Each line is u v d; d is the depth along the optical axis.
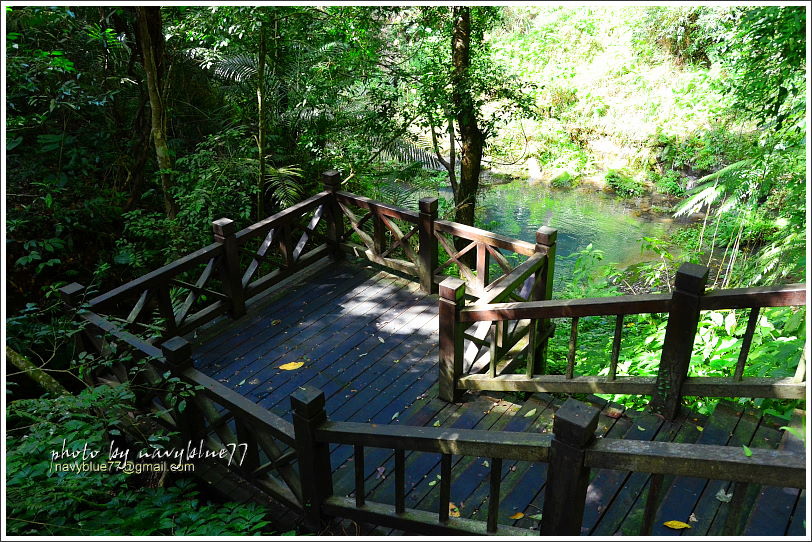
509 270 4.59
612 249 9.77
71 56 6.34
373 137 7.56
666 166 11.58
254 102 7.24
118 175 6.84
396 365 4.45
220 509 3.15
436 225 5.04
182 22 6.14
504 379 3.83
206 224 6.34
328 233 5.91
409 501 3.16
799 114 4.98
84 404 3.03
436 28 7.13
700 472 1.88
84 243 6.47
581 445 2.04
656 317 6.20
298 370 4.43
